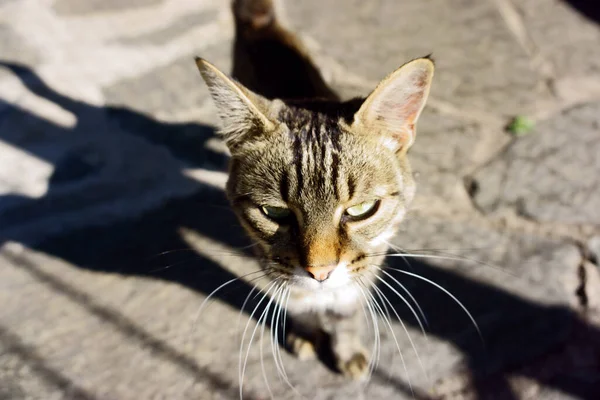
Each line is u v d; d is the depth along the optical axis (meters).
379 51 0.55
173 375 0.35
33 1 0.66
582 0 0.60
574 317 0.36
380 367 0.35
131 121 0.50
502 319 0.36
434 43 0.55
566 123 0.47
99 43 0.59
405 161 0.33
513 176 0.43
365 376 0.34
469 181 0.43
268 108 0.32
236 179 0.31
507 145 0.46
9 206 0.44
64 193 0.45
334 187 0.29
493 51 0.54
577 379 0.34
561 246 0.39
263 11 0.46
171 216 0.43
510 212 0.41
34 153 0.48
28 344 0.37
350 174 0.29
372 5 0.61
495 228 0.41
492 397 0.33
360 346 0.36
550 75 0.51
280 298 0.32
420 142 0.46
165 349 0.36
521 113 0.48
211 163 0.47
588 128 0.46
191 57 0.57
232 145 0.32
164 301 0.39
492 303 0.37
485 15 0.58
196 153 0.48
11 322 0.38
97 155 0.48
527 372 0.34
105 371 0.35
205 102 0.51
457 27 0.57
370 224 0.30
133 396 0.34
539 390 0.33
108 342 0.37
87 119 0.51
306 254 0.29
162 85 0.53
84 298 0.39
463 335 0.36
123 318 0.38
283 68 0.43
